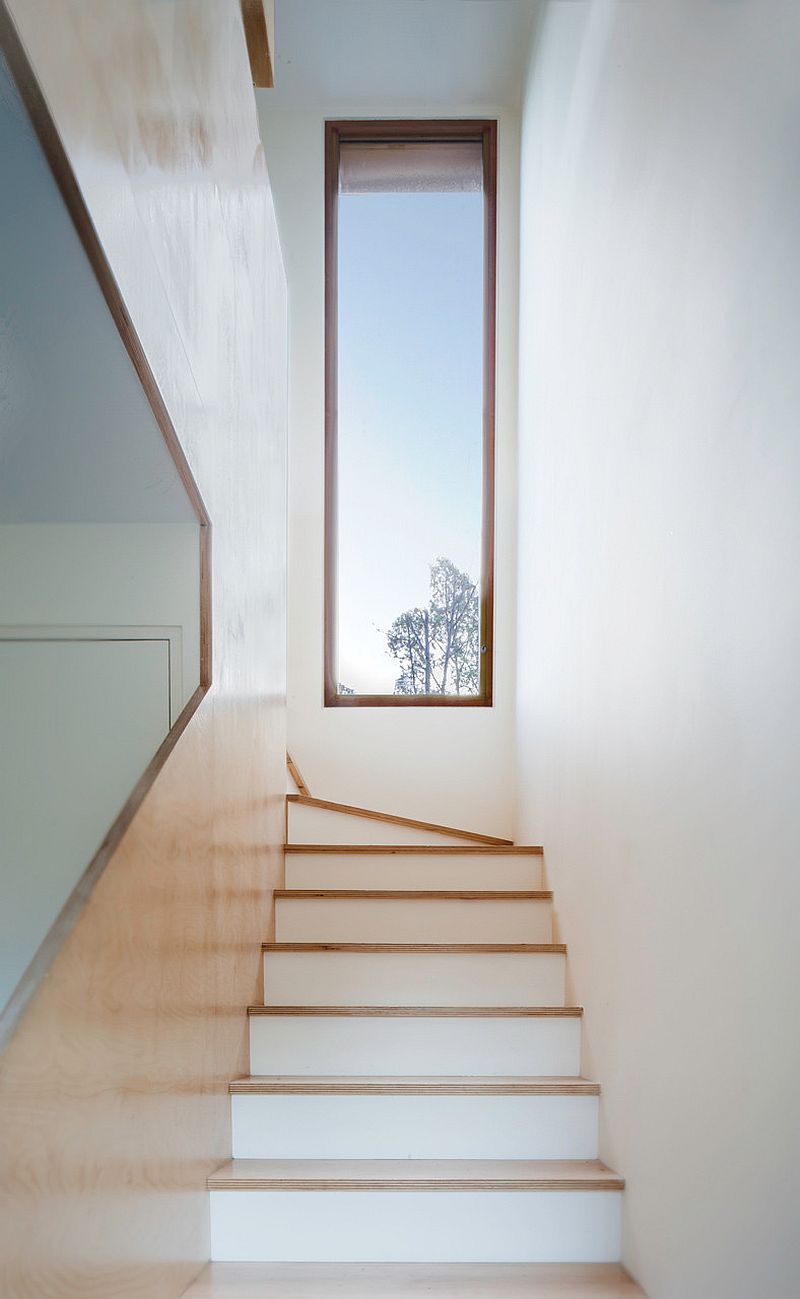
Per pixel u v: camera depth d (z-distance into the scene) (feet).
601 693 7.93
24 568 7.00
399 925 10.44
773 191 4.27
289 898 10.50
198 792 6.32
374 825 13.47
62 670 7.09
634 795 6.70
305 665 15.78
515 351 15.96
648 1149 6.17
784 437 4.10
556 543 10.71
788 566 4.05
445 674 15.94
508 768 15.65
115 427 5.40
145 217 4.80
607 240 7.97
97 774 7.27
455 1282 6.43
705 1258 4.99
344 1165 7.23
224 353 7.47
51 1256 3.48
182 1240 5.87
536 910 10.45
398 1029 8.37
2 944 7.38
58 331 4.48
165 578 6.98
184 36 5.96
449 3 13.84
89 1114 3.98
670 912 5.77
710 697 5.07
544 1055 8.32
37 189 3.59
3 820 7.32
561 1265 6.73
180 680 7.03
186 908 5.96
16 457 5.80
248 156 9.11
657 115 6.41
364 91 15.79
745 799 4.52
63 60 3.44
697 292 5.40
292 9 13.93
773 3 4.30
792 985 3.94
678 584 5.69
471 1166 7.22
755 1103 4.33
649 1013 6.20
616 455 7.47
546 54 12.28
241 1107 7.53
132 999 4.69
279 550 11.58
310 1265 6.67
